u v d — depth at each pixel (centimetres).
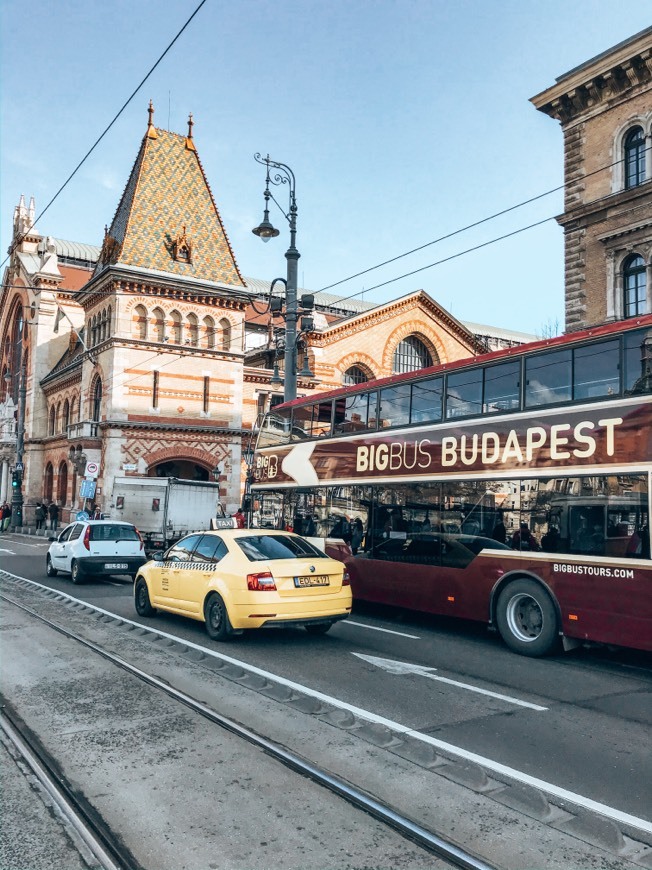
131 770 565
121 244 3719
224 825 473
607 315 2209
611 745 648
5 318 6234
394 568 1309
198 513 3173
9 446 5634
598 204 2233
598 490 970
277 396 4325
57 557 2014
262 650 1033
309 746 624
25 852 435
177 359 3784
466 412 1205
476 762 591
